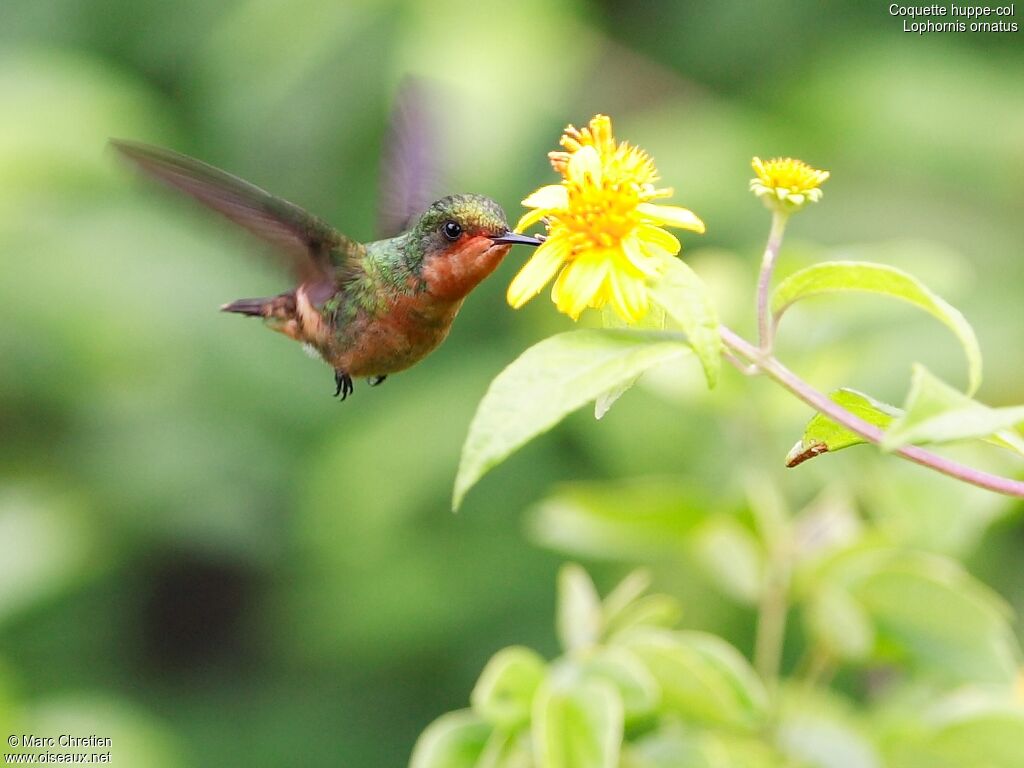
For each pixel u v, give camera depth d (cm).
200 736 993
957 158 853
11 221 898
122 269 901
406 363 502
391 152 563
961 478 330
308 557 973
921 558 486
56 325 891
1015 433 375
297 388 946
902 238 845
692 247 855
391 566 905
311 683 1012
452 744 430
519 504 917
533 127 875
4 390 918
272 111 961
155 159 476
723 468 805
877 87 876
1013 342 797
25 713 743
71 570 891
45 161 912
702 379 542
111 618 1052
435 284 477
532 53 831
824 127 877
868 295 545
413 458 884
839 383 552
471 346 952
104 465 930
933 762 449
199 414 945
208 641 1128
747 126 885
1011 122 855
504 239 471
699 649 443
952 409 293
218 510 934
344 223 960
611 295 337
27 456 946
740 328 547
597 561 867
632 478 833
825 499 539
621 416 850
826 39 928
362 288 489
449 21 836
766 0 930
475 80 809
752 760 449
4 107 919
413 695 983
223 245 952
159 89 1031
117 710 761
